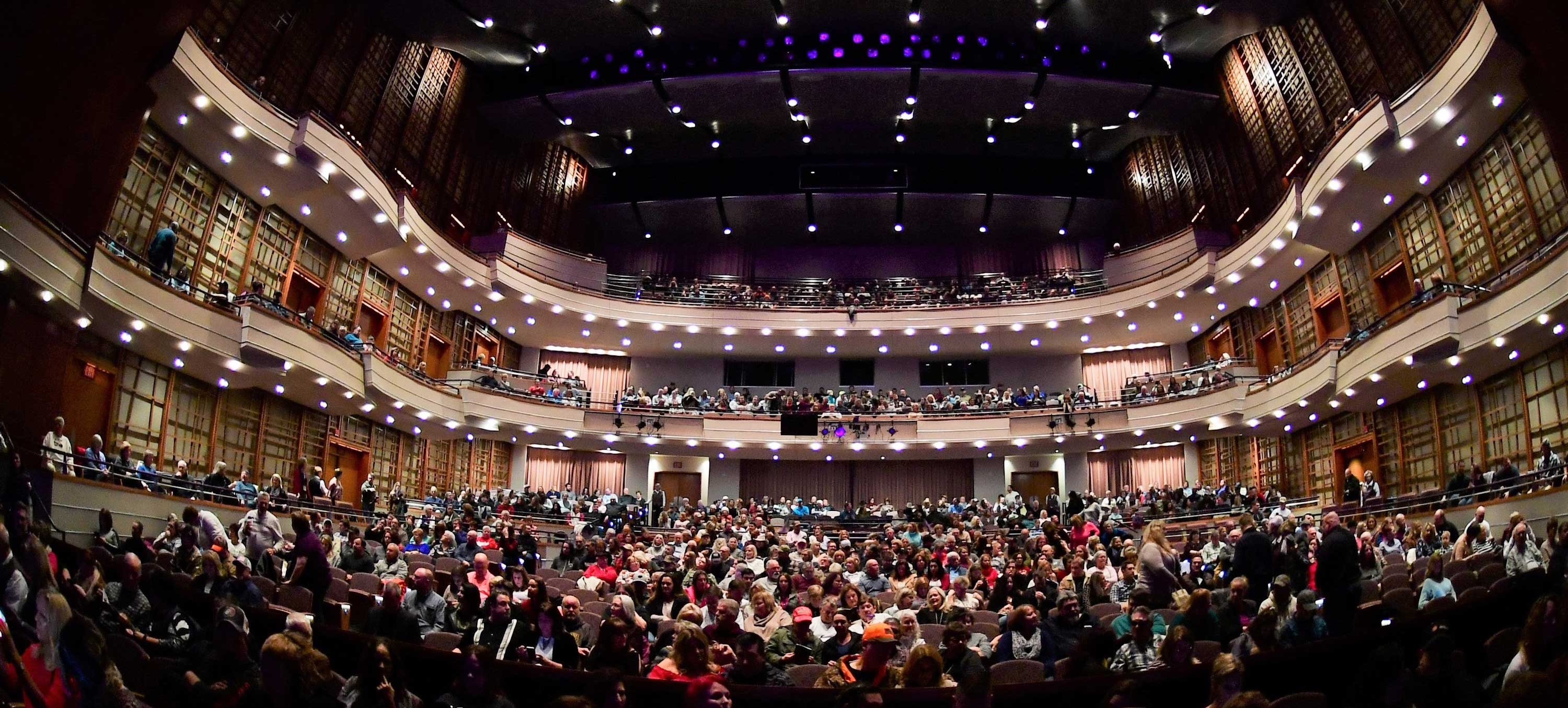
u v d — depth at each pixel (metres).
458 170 27.28
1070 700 6.34
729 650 7.57
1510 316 15.69
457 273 24.83
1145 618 7.75
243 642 6.43
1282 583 8.20
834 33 26.81
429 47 25.06
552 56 27.08
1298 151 23.89
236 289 18.75
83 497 12.69
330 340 19.16
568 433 26.97
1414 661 6.81
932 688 6.12
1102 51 26.86
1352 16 21.33
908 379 31.80
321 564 9.59
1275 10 23.25
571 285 28.05
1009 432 27.66
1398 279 20.44
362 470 23.09
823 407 28.56
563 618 8.07
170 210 17.12
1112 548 15.84
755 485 30.25
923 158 30.95
